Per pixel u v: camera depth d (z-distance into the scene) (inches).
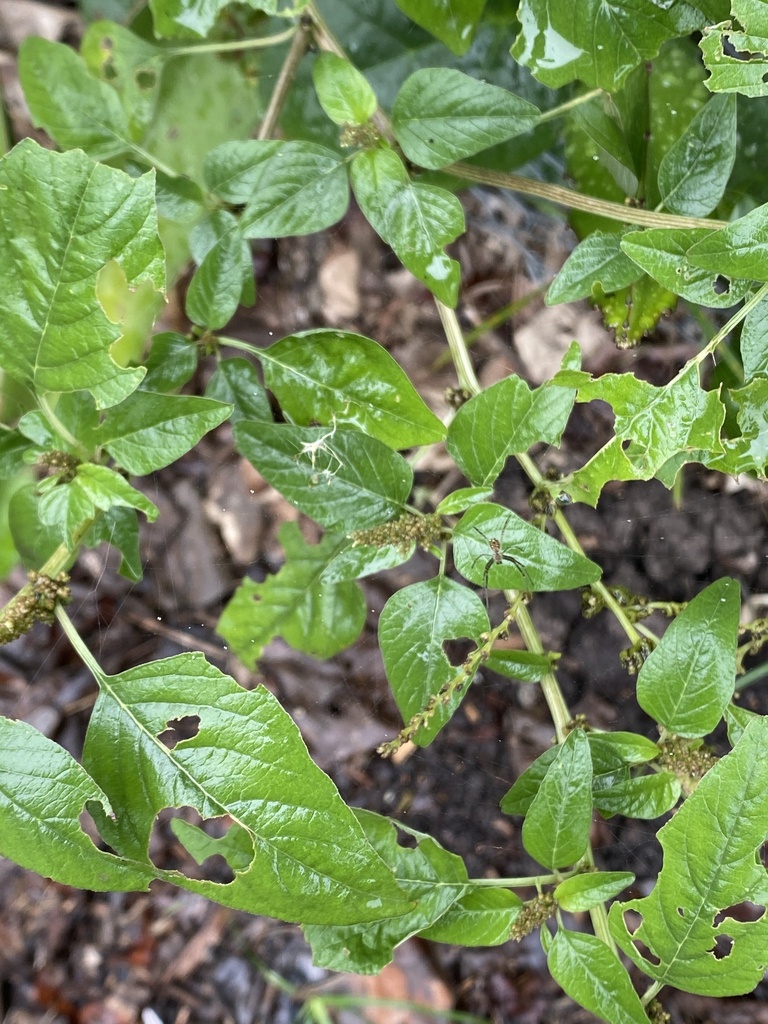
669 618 16.4
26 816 8.8
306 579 13.6
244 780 9.0
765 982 16.7
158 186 11.7
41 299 8.9
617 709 16.8
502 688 17.4
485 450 10.1
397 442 10.4
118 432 9.6
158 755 9.2
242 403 11.3
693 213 10.9
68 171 8.5
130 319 14.4
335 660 17.9
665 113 12.6
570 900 10.2
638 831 16.6
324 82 10.6
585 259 10.9
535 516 11.1
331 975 18.1
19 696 18.3
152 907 18.6
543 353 17.0
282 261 18.4
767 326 9.6
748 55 13.0
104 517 11.3
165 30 11.1
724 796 9.0
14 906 18.4
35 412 9.5
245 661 14.1
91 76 12.4
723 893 9.1
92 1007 18.2
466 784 17.6
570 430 16.8
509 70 13.6
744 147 13.0
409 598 9.9
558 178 14.4
